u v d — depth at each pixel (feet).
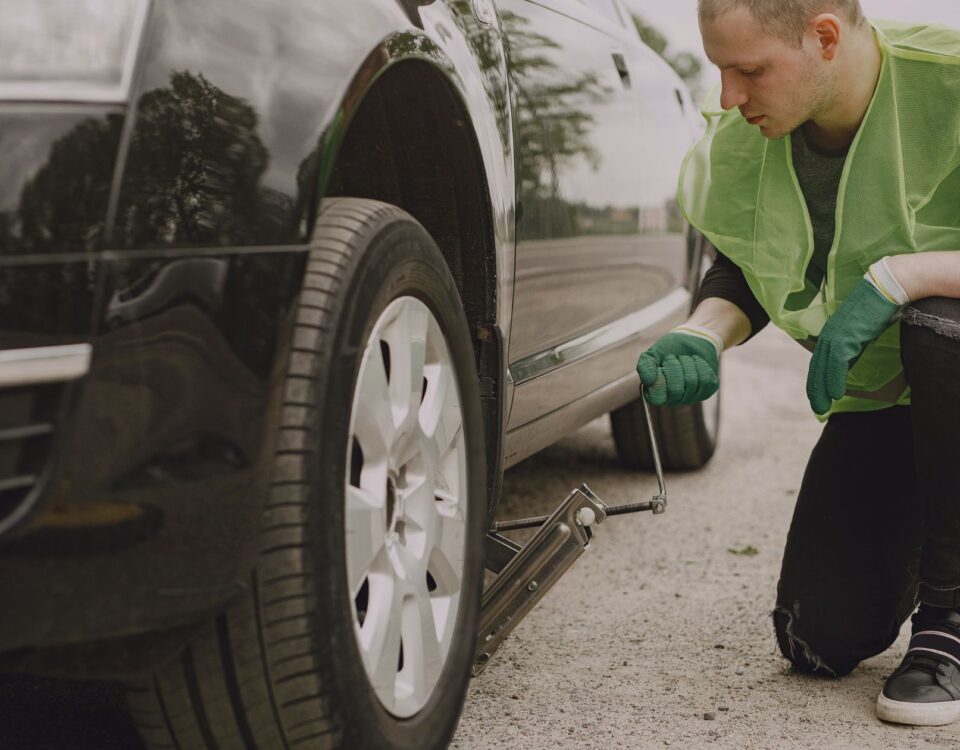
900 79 5.87
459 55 6.01
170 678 4.47
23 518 3.55
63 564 3.65
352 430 4.72
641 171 9.95
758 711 6.40
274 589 4.34
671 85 11.56
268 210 4.25
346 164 6.14
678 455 12.72
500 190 6.48
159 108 4.00
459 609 5.73
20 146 3.68
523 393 7.21
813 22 5.61
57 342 3.64
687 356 6.52
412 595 5.24
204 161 4.10
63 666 3.86
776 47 5.64
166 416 3.89
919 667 6.24
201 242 4.04
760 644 7.59
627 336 9.45
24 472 3.59
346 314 4.63
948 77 5.81
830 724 6.21
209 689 4.46
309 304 4.55
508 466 7.50
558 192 7.82
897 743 5.94
